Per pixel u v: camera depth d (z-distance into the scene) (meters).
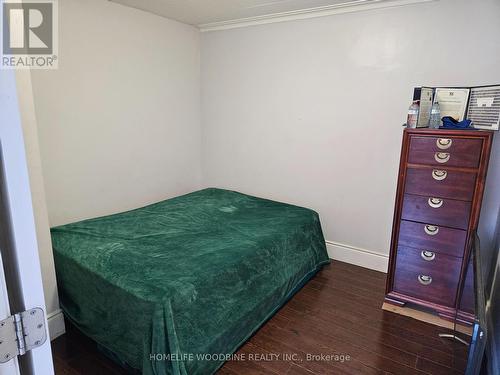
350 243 3.08
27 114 1.72
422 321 2.21
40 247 1.89
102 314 1.79
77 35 2.46
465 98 2.11
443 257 2.14
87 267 1.85
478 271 1.56
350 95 2.84
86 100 2.60
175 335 1.53
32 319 0.71
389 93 2.67
